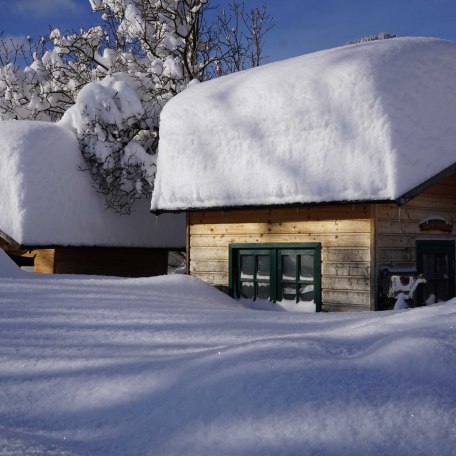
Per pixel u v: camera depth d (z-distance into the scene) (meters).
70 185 14.82
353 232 9.66
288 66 11.18
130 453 2.83
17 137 14.65
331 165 9.60
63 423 3.26
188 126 11.76
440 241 10.53
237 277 11.21
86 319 6.57
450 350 3.48
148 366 4.04
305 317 7.48
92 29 21.64
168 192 11.75
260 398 3.08
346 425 2.80
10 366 4.39
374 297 9.34
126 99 15.73
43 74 21.62
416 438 2.71
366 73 9.75
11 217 13.65
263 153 10.54
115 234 15.33
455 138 10.03
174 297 9.49
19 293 8.21
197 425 2.99
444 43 10.98
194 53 22.34
